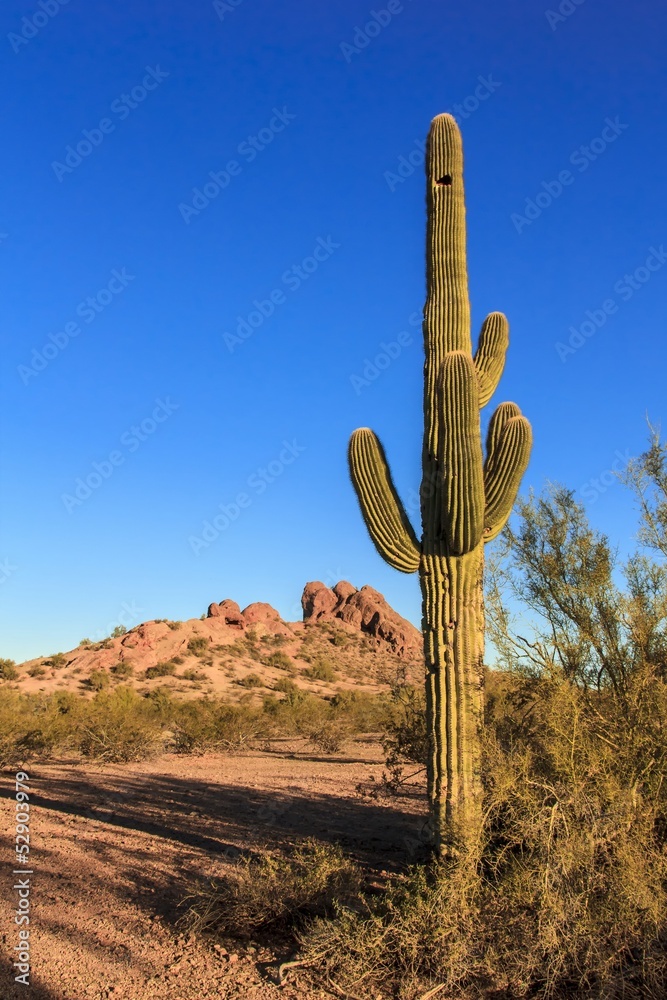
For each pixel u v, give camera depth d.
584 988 4.40
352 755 18.77
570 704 5.44
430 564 6.45
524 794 5.11
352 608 61.16
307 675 47.22
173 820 10.09
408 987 4.53
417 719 8.90
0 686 37.66
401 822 9.82
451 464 6.16
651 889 4.52
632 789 4.92
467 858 5.11
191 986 4.78
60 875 7.27
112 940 5.56
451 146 7.16
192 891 6.26
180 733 20.28
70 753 19.00
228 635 52.22
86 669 43.47
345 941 4.82
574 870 4.67
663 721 5.16
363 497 6.63
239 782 13.66
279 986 4.74
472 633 6.26
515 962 4.48
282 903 5.68
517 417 6.73
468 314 6.95
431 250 7.08
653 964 4.27
